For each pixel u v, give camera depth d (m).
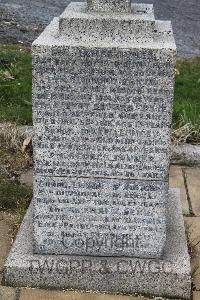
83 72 2.01
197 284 2.27
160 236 2.22
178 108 3.73
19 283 2.22
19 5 6.71
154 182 2.15
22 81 4.20
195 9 6.96
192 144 3.35
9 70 4.41
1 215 2.69
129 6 2.10
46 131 2.10
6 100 3.86
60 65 2.00
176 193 2.71
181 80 4.40
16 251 2.28
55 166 2.15
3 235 2.54
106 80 2.01
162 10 6.76
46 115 2.07
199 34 6.00
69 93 2.04
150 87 2.02
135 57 1.98
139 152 2.11
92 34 2.03
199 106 3.85
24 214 2.61
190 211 2.80
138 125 2.07
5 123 3.45
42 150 2.12
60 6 6.79
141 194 2.17
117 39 2.03
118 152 2.12
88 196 2.19
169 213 2.53
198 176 3.14
